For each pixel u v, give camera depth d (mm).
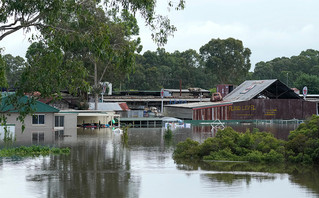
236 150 33250
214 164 30234
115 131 58344
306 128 34688
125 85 156125
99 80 77062
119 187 22188
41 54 20969
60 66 21422
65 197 19953
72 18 22375
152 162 30734
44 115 58406
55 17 20266
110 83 83500
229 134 34938
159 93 127438
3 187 21828
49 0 19891
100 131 59531
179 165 29547
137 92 125188
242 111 90938
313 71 188000
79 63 21938
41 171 26297
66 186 22234
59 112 61562
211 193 21062
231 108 90125
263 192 21391
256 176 25703
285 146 33094
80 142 43594
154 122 78562
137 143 44094
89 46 21109
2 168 27078
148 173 26297
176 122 78812
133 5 21984
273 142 34000
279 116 93812
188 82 176500
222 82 171625
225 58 164125
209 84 184375
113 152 36031
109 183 23109
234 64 165375
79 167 28047
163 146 41469
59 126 62219
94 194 20578
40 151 34781
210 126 77438
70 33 21156
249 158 31609
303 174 26516
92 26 21578
